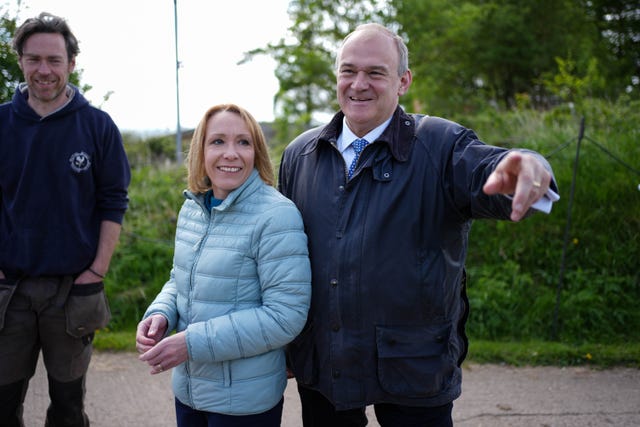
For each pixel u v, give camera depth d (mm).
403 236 1912
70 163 2412
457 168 1839
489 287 4801
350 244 1946
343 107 2062
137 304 5000
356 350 1953
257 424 2002
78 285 2512
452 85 11203
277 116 12289
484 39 10852
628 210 5125
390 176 1939
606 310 4594
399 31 12211
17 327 2441
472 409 3453
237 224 1992
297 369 2119
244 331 1883
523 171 1416
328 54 14055
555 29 11008
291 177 2242
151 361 1870
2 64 3834
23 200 2377
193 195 2098
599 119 6535
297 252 1955
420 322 1929
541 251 5039
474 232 5273
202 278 1987
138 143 7762
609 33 12859
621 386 3758
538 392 3682
